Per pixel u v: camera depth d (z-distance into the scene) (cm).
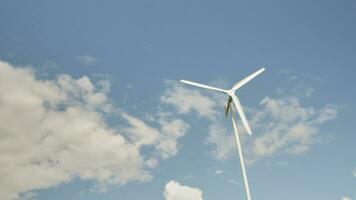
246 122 5716
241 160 5472
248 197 5178
